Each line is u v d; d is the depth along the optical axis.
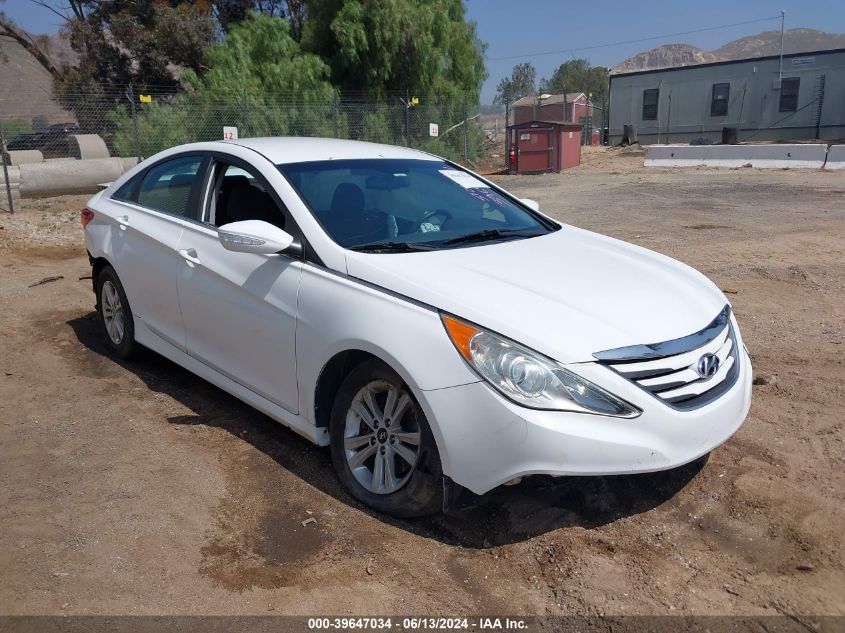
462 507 3.29
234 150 4.44
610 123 37.28
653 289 3.56
